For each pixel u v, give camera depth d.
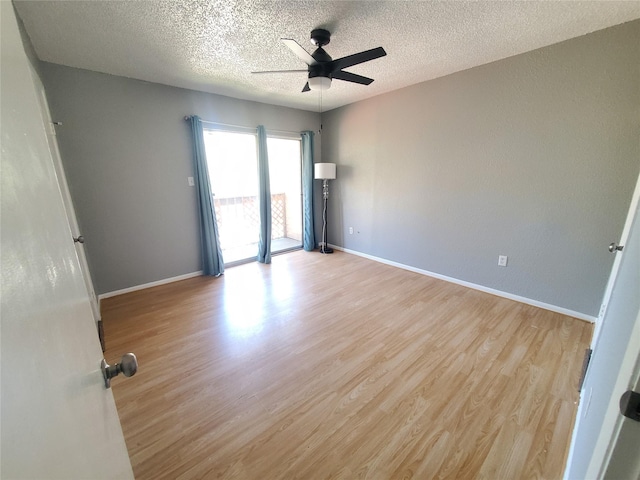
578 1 1.79
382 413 1.60
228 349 2.19
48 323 0.47
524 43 2.36
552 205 2.60
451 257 3.45
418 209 3.68
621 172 2.23
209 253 3.72
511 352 2.11
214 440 1.44
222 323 2.57
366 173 4.24
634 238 1.00
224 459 1.35
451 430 1.49
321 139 4.86
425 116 3.37
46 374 0.43
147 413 1.61
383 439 1.44
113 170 3.02
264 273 3.86
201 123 3.48
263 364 2.01
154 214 3.36
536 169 2.64
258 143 4.07
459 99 3.04
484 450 1.38
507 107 2.72
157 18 1.90
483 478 1.26
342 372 1.92
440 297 3.05
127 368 0.75
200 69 2.80
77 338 0.62
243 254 4.79
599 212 2.37
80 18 1.88
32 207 0.47
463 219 3.25
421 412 1.60
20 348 0.37
